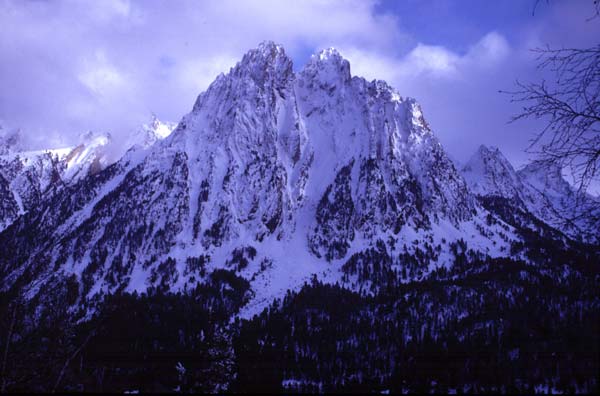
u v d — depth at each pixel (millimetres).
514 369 145750
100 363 136250
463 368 167750
